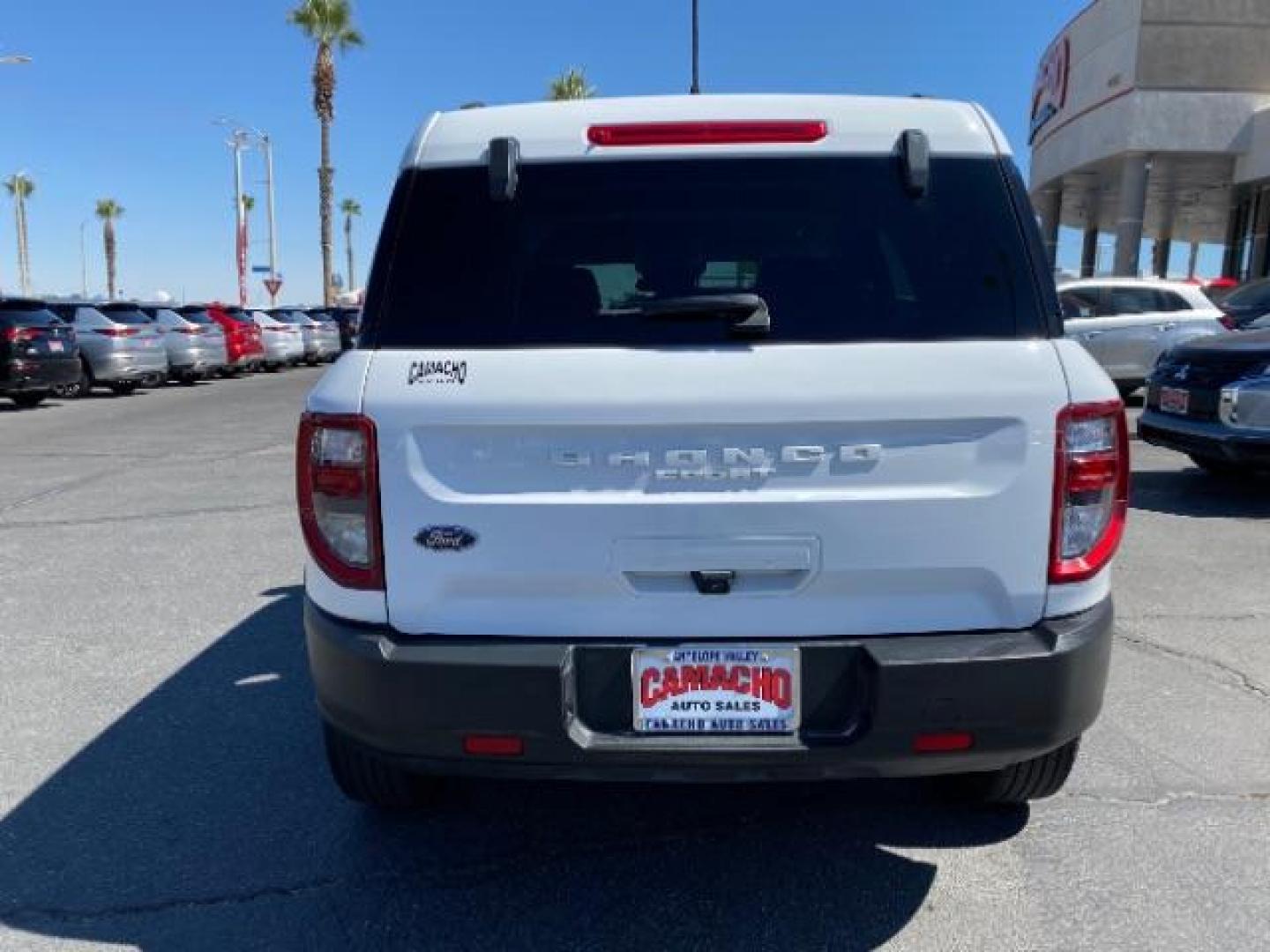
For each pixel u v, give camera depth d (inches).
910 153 103.2
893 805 133.0
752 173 104.9
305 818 131.5
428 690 96.0
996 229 102.3
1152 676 175.2
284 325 1122.7
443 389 95.8
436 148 107.0
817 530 95.0
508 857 122.2
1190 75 978.1
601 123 105.8
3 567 256.8
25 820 131.3
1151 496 325.7
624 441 94.9
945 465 95.2
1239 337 314.5
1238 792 135.6
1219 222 1509.6
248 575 247.8
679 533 95.3
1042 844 123.5
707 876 117.8
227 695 172.6
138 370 765.3
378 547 97.6
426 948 105.1
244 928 108.7
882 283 101.0
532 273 102.1
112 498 349.4
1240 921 108.0
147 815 132.3
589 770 97.7
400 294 102.0
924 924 108.4
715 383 94.3
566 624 97.7
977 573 96.4
